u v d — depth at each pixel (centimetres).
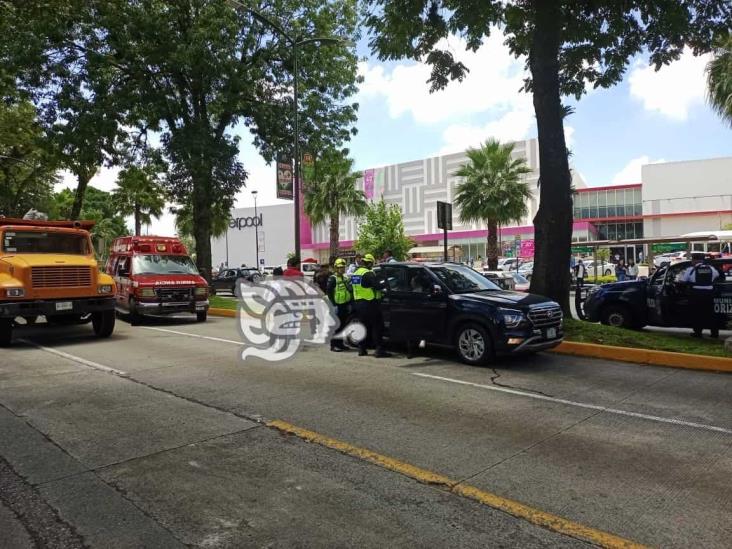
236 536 315
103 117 1767
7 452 455
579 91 1266
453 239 5875
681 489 377
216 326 1409
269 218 7956
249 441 479
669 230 5109
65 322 1378
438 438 485
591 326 1017
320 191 4078
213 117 2198
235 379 731
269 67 2089
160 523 332
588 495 368
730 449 457
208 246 2156
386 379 726
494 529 322
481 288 889
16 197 3241
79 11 1714
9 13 1605
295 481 393
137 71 1866
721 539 310
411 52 1161
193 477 401
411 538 311
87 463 430
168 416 557
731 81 1859
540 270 1084
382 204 4284
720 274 1045
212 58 1834
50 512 348
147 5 1834
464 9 1038
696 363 791
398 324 890
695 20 1056
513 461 429
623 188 5262
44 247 1162
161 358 901
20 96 1869
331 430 508
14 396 643
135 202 4312
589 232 5200
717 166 4950
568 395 639
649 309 1155
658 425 524
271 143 2142
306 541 308
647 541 308
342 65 2169
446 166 6131
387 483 388
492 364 822
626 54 1169
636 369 791
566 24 1127
